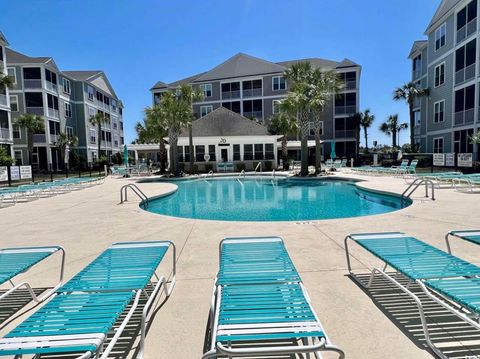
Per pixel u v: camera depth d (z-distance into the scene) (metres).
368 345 2.51
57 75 35.00
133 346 2.58
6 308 3.37
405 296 3.38
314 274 4.04
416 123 32.78
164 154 27.59
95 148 42.06
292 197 13.69
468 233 4.31
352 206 11.28
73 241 5.99
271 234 6.08
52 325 2.18
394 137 51.03
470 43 21.23
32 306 3.40
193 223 7.34
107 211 9.32
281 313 2.22
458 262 3.35
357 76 37.88
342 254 4.82
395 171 19.48
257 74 40.38
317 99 19.95
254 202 12.59
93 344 1.95
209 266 4.47
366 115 39.41
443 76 24.72
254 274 3.03
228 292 2.62
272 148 29.27
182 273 4.23
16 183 20.52
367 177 18.58
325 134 39.28
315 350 1.80
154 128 25.12
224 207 11.59
